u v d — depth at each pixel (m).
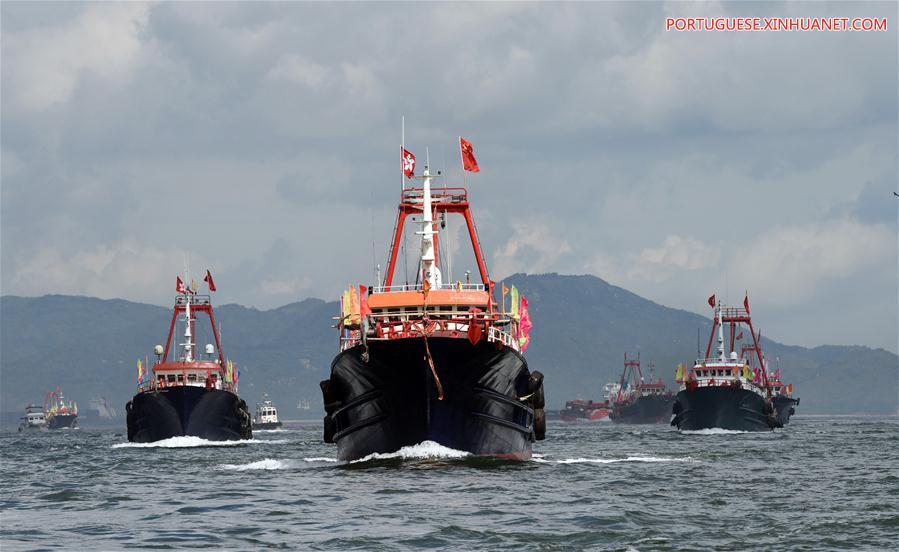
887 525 89.06
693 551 78.19
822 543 81.25
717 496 109.38
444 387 131.12
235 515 97.12
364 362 131.50
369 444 137.25
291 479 128.12
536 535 83.94
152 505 106.94
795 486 119.75
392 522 90.44
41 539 85.75
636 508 98.44
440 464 131.62
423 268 156.25
